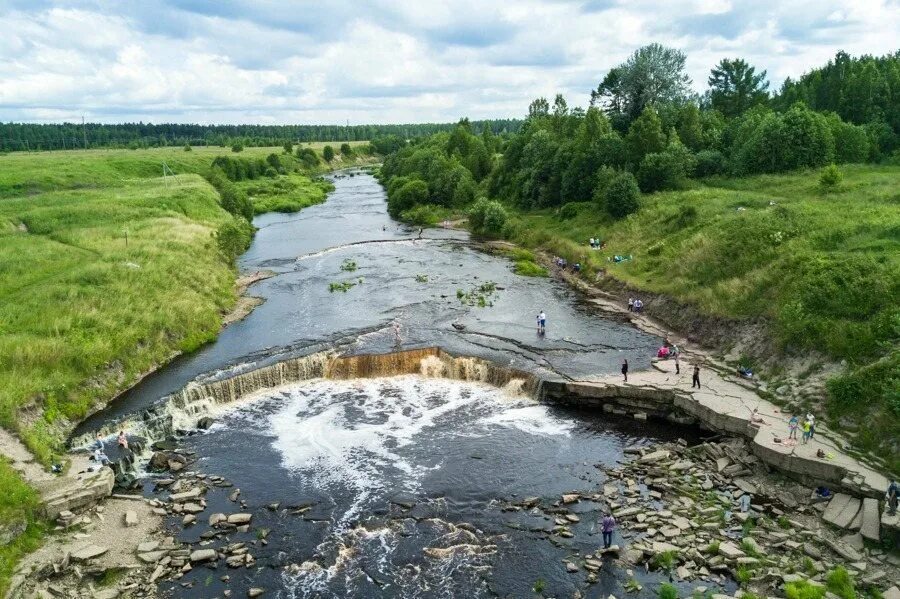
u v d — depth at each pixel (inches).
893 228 2201.0
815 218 2573.8
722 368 2070.6
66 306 2326.5
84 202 4421.8
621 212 3919.8
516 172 5679.1
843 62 5497.1
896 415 1466.5
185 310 2581.2
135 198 4687.5
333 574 1272.1
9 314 2212.1
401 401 2076.8
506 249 4261.8
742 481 1510.8
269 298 3154.5
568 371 2098.9
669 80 5526.6
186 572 1277.1
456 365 2236.7
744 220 2856.8
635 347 2345.0
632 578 1221.1
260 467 1686.8
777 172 3986.2
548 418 1930.4
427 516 1455.5
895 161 3937.0
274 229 5374.0
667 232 3393.2
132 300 2511.1
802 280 2100.1
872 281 1876.2
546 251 4067.4
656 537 1333.7
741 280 2423.7
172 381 2133.4
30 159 7199.8
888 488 1305.4
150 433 1863.9
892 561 1186.6
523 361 2206.0
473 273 3602.4
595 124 4943.4
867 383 1584.6
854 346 1727.4
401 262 3927.2
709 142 4751.5
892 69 4857.3
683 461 1630.2
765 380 1916.8
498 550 1331.2
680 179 4138.8
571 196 4680.1
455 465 1673.2
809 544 1267.2
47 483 1487.5
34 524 1354.6
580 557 1296.8
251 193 7180.1
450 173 5969.5
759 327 2135.8
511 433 1840.6
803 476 1460.4
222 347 2469.2
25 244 3211.1
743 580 1181.1
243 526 1424.7
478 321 2684.5
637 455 1696.6
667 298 2723.9
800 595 1114.7
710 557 1258.6
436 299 3048.7
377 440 1819.6
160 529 1417.3
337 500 1528.1
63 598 1182.3
